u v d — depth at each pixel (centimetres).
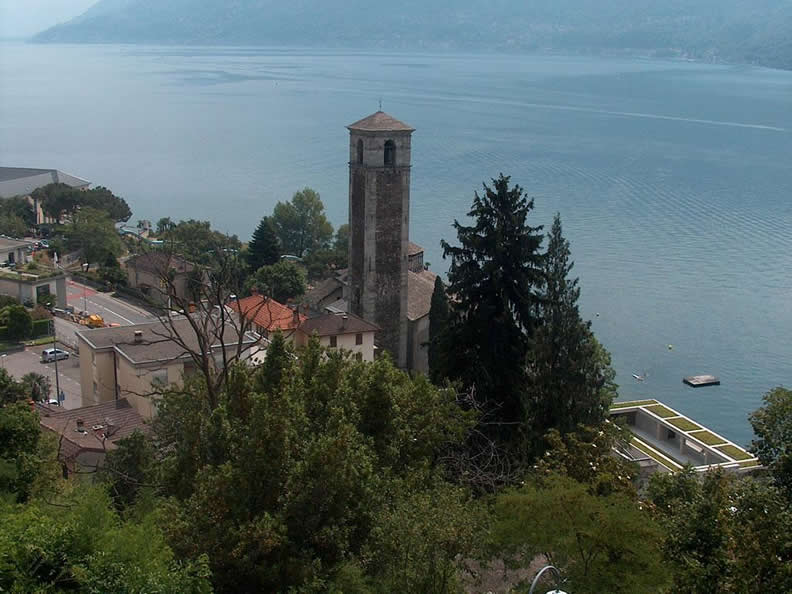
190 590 2706
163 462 3953
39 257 13862
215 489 3131
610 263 16438
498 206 5594
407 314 8550
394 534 3044
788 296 14750
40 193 17025
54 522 2817
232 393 3794
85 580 2572
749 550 3017
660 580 3098
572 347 5044
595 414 5081
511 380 5534
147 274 12219
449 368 5681
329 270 13888
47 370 9244
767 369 11994
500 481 4738
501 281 5575
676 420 8862
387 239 8138
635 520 3177
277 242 13662
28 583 2569
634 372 11912
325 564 3125
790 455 3403
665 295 14750
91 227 14150
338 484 3158
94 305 11900
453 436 4328
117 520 3097
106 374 7225
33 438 4284
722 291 14975
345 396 3719
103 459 5634
